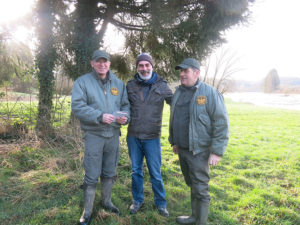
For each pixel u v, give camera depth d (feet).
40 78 14.98
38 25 14.21
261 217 8.02
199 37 13.26
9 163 10.89
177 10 12.44
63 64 15.23
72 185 9.32
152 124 7.60
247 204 8.87
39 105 14.92
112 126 7.09
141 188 8.08
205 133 6.64
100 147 7.02
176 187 10.14
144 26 14.62
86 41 14.83
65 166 10.94
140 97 7.58
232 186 10.71
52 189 9.04
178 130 7.06
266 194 9.75
